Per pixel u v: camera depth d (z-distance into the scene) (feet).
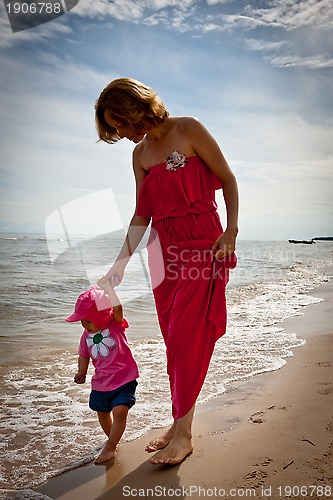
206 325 8.32
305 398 9.98
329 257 71.92
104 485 7.15
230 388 11.10
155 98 8.45
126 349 8.88
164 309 8.85
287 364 12.81
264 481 6.79
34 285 30.32
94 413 10.05
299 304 24.50
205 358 8.29
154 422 9.50
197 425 9.02
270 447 7.79
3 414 9.95
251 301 25.82
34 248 63.00
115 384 8.50
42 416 9.86
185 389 8.06
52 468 7.72
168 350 8.50
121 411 8.21
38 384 11.84
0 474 7.54
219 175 8.71
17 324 19.21
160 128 8.70
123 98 8.22
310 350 14.16
